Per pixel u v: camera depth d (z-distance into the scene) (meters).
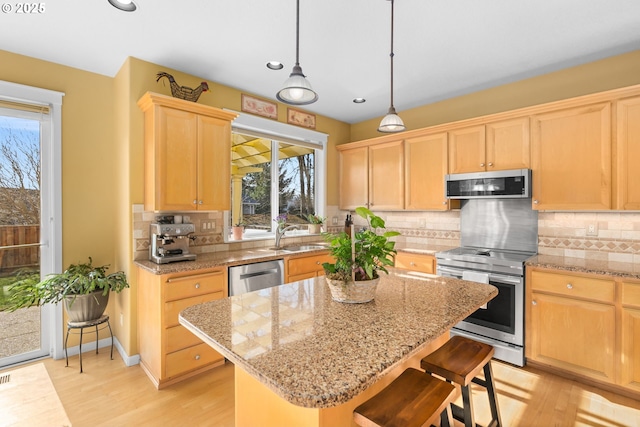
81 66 2.82
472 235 3.46
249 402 1.39
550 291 2.48
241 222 3.61
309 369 0.91
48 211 2.77
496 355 2.73
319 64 2.82
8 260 2.61
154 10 2.05
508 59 2.71
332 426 1.16
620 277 2.18
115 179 3.01
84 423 1.96
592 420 1.97
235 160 3.53
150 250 2.72
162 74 2.75
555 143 2.67
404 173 3.73
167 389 2.32
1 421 1.97
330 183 4.43
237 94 3.39
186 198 2.70
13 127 2.61
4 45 2.46
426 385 1.26
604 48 2.53
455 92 3.45
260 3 1.99
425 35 2.35
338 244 1.53
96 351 2.85
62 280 2.53
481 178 3.04
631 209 2.33
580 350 2.35
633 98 2.32
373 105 3.88
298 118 3.99
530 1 1.96
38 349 2.76
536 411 2.06
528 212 3.08
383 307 1.45
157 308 2.35
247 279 2.82
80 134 2.86
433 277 2.06
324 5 2.01
